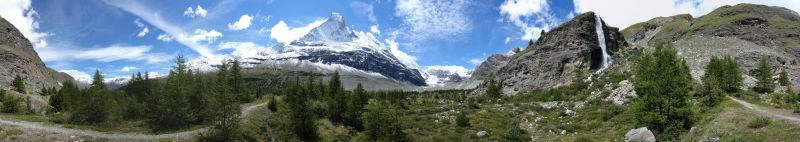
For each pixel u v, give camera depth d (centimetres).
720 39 14838
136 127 6250
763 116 4094
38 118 6612
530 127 7150
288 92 9288
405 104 10606
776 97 6944
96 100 6662
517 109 8850
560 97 10006
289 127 6962
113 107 6812
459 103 10919
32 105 10794
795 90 8456
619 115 6500
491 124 7538
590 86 10950
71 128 5681
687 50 14438
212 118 5944
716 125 4300
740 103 5603
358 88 10000
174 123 6562
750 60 12275
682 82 5053
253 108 7725
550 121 7494
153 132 5919
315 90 10288
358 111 8156
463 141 6281
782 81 9700
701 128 4488
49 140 4862
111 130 5841
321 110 8225
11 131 4922
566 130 6562
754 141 3650
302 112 7038
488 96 12344
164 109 6644
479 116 8344
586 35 14350
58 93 10406
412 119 8244
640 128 4859
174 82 7725
